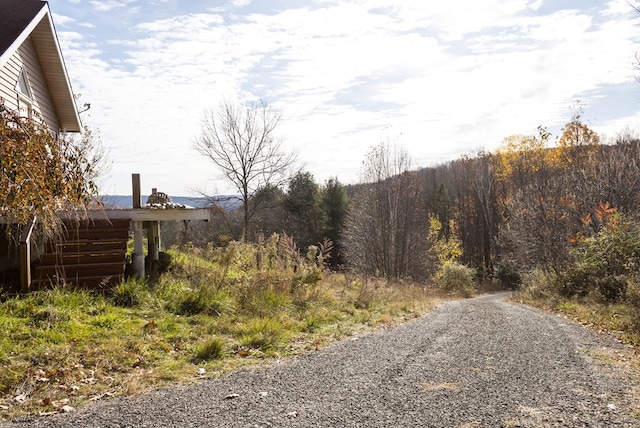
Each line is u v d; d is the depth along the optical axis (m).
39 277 9.41
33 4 12.56
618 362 6.43
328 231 39.84
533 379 5.55
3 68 11.63
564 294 16.80
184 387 5.45
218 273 11.62
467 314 12.30
